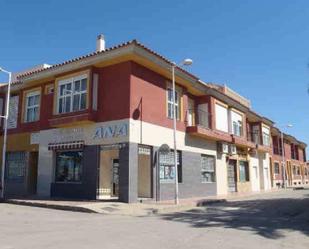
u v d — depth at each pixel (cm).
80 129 2109
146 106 2042
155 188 2039
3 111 2700
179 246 844
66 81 2167
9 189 2520
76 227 1110
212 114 2705
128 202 1839
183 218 1402
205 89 2659
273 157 4538
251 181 3494
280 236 1027
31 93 2509
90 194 1984
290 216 1508
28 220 1265
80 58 2056
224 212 1648
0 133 2658
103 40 2403
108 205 1678
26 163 2441
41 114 2373
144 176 2067
